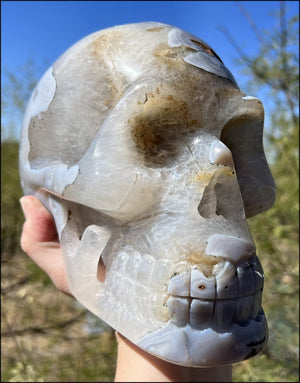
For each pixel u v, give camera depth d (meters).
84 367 2.08
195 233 0.61
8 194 3.42
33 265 2.46
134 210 0.65
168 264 0.60
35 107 0.78
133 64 0.68
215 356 0.59
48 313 2.64
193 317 0.59
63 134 0.73
